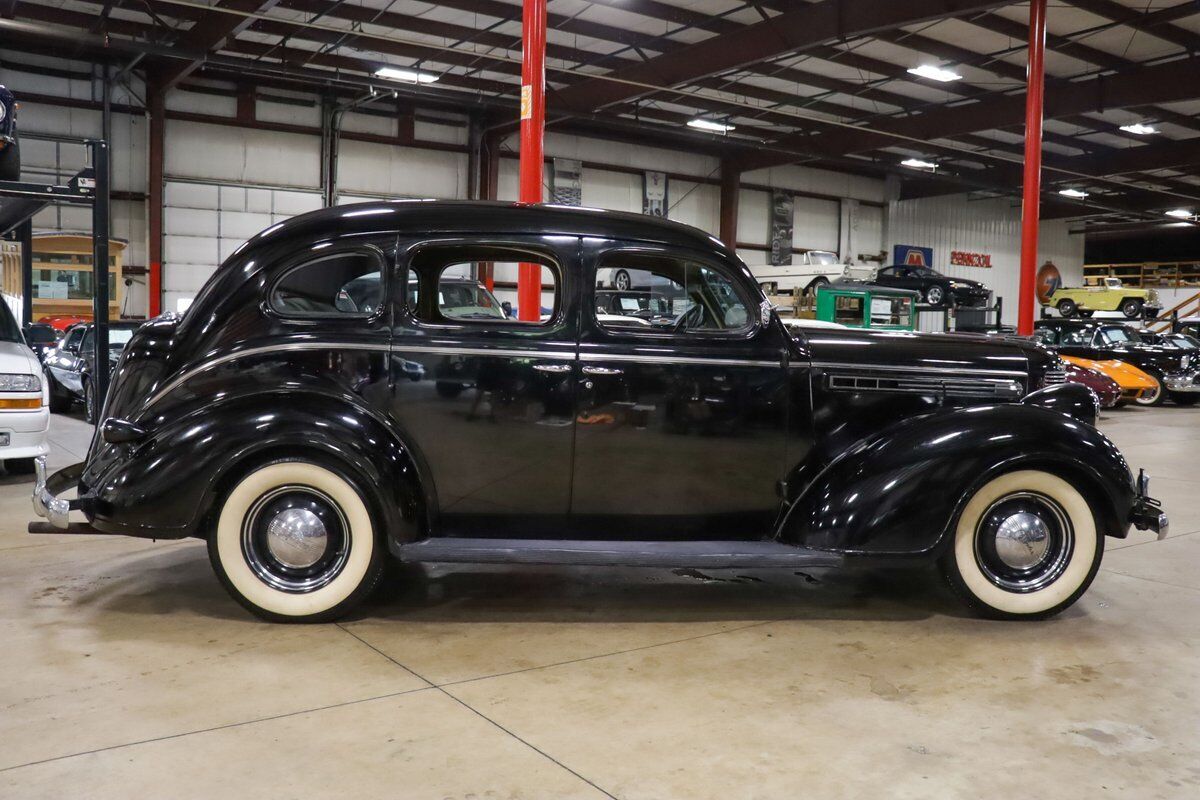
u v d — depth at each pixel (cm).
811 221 3048
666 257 379
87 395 1013
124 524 349
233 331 362
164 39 1839
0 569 439
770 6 1703
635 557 360
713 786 241
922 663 336
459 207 376
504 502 375
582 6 1717
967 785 244
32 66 1852
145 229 2008
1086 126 2533
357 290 367
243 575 360
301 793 233
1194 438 1140
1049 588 385
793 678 319
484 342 366
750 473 386
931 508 366
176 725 271
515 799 233
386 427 361
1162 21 1675
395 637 354
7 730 266
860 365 392
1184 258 4503
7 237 881
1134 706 299
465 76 2152
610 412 371
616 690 305
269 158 2123
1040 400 411
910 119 2388
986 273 3581
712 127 2466
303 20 1795
